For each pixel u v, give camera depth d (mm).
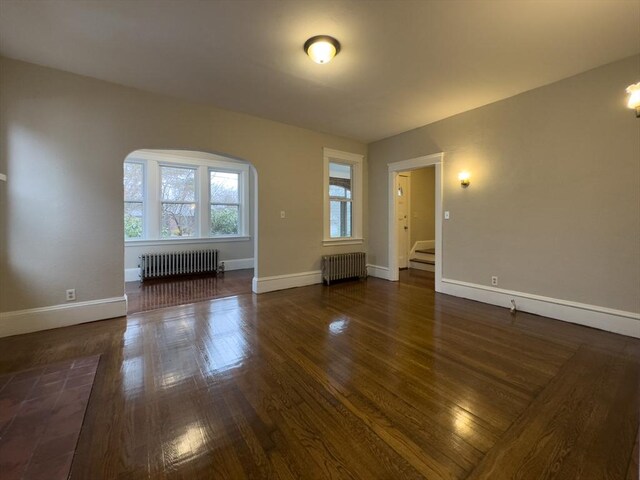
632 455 1317
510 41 2332
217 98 3449
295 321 3064
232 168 6211
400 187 6254
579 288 2943
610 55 2543
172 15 2053
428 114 3938
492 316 3219
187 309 3447
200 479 1206
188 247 5715
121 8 1981
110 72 2857
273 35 2275
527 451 1350
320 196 4848
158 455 1326
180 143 3473
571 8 1958
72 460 1291
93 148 2988
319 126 4473
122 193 3154
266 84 3088
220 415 1604
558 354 2318
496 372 2053
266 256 4293
